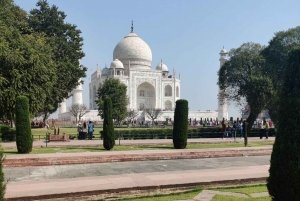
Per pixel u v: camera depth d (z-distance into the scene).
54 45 41.34
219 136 37.00
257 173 12.62
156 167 15.77
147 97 98.44
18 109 20.56
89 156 17.47
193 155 19.67
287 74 6.97
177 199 9.34
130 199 9.54
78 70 43.47
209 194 9.93
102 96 58.78
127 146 25.81
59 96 42.12
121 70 93.00
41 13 43.91
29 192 9.38
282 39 39.50
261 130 34.50
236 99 42.34
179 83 101.75
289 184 6.36
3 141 29.45
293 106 6.61
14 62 28.39
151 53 102.31
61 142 28.53
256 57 39.28
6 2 35.62
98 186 10.12
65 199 9.32
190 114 94.38
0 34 28.55
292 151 6.40
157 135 34.25
